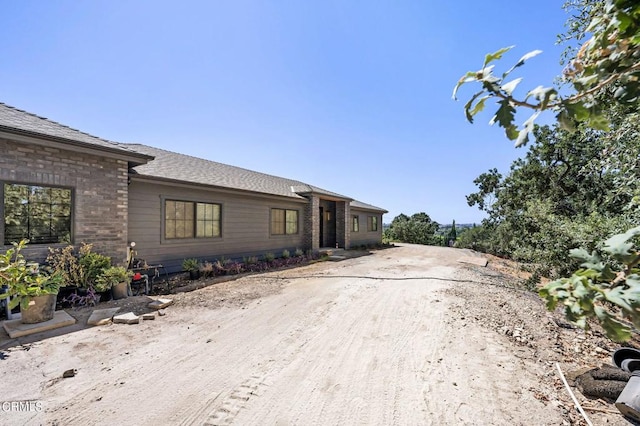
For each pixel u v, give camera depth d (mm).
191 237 10055
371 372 3426
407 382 3221
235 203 11727
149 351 3893
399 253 17172
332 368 3520
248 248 12281
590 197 9602
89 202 6602
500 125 993
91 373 3312
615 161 3744
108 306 5750
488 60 1062
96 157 6730
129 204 8328
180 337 4375
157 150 12234
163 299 6250
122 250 7164
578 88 1034
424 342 4270
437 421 2596
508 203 17578
